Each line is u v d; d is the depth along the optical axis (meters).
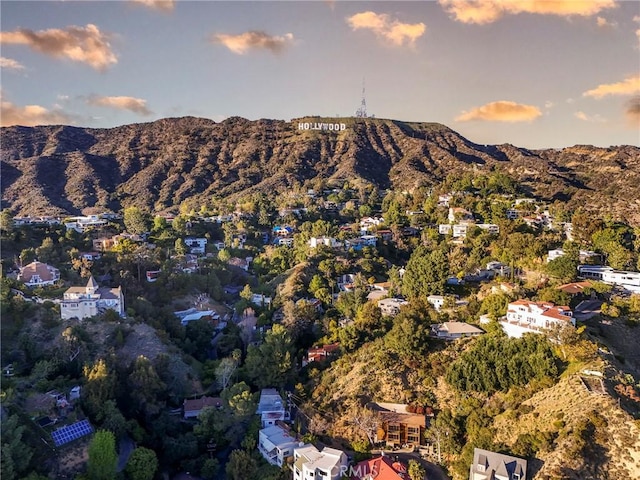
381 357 107.44
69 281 131.00
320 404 102.62
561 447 78.38
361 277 157.00
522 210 197.25
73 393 95.44
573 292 118.44
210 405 101.81
